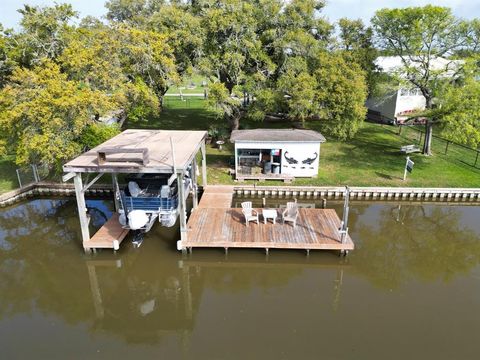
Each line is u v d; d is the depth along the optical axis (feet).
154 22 71.72
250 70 73.67
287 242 44.11
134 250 46.83
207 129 96.02
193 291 40.88
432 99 75.31
